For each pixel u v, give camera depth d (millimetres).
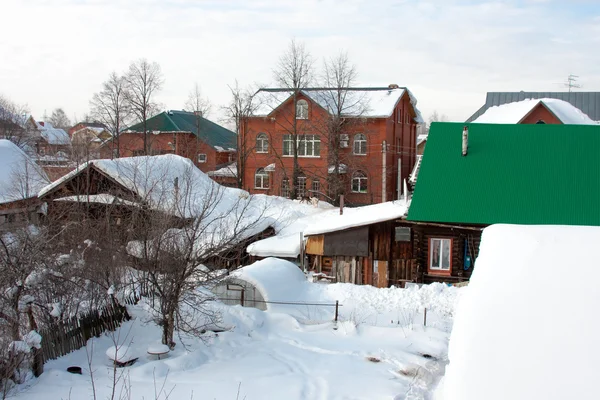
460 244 20906
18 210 24281
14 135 57156
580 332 5293
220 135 65438
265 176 46938
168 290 12531
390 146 45625
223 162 61250
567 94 44156
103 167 23891
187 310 14438
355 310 16969
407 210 20984
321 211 34375
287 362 11891
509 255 6855
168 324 12469
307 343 13422
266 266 18516
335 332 14422
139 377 10641
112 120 52875
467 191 20625
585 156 21328
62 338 11688
